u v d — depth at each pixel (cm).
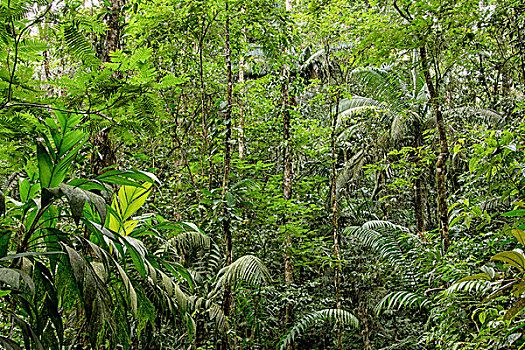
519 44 477
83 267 131
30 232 147
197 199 512
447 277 360
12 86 158
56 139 161
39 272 141
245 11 479
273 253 593
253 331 552
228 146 472
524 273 164
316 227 812
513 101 530
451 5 429
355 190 912
